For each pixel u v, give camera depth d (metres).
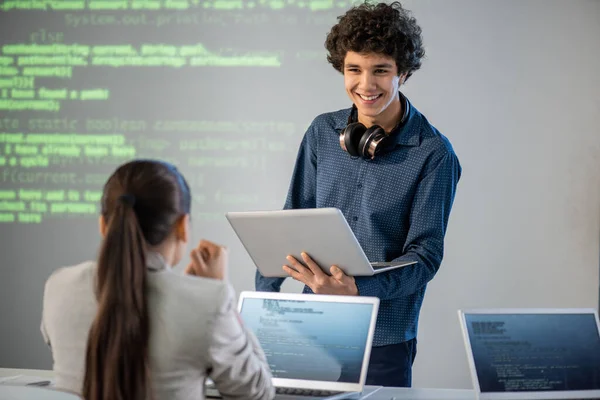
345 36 2.16
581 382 1.80
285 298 1.94
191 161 4.50
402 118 2.28
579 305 4.29
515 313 1.82
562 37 4.28
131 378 1.35
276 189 4.45
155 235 1.42
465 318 1.79
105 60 4.56
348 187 2.32
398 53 2.15
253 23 4.45
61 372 1.46
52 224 4.61
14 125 4.62
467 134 4.34
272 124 4.45
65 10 4.58
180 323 1.39
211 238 4.49
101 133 4.56
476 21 4.32
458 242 4.37
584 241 4.29
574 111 4.28
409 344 2.24
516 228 4.33
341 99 4.39
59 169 4.60
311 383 1.83
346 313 1.87
